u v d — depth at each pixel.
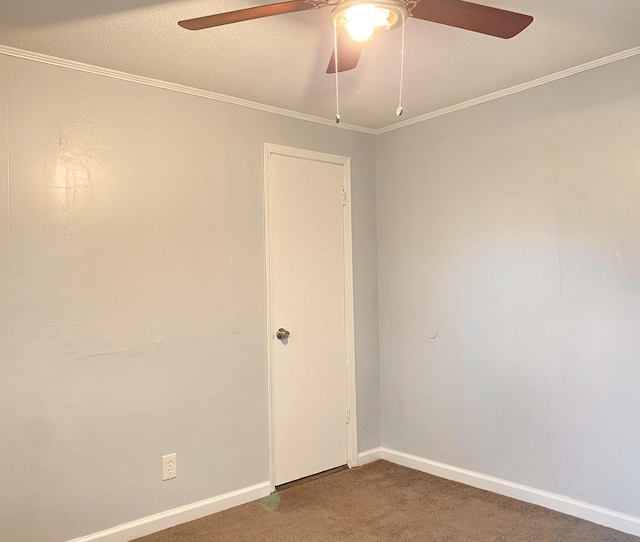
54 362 2.52
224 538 2.69
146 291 2.80
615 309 2.67
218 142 3.08
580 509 2.80
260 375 3.22
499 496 3.12
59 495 2.52
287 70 2.72
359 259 3.78
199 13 2.12
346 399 3.68
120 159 2.73
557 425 2.90
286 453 3.37
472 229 3.29
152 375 2.81
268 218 3.29
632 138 2.61
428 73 2.81
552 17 2.21
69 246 2.57
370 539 2.64
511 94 3.08
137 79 2.77
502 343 3.14
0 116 2.40
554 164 2.90
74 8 2.05
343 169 3.71
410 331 3.65
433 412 3.52
